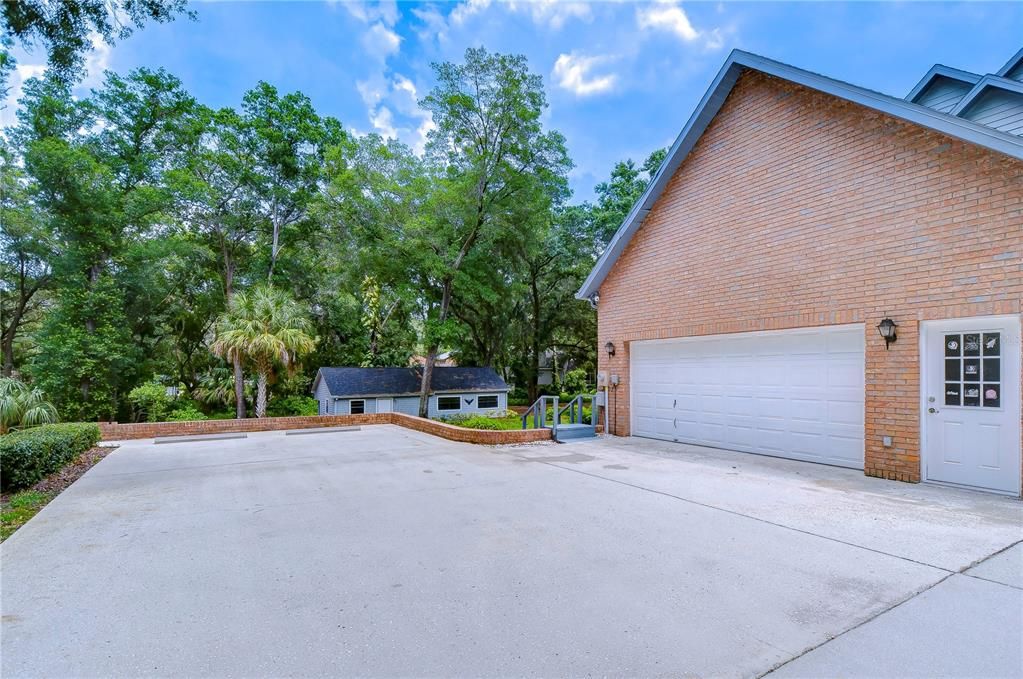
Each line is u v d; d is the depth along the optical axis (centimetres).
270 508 541
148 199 2008
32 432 784
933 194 599
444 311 1964
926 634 264
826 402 729
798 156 750
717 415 890
